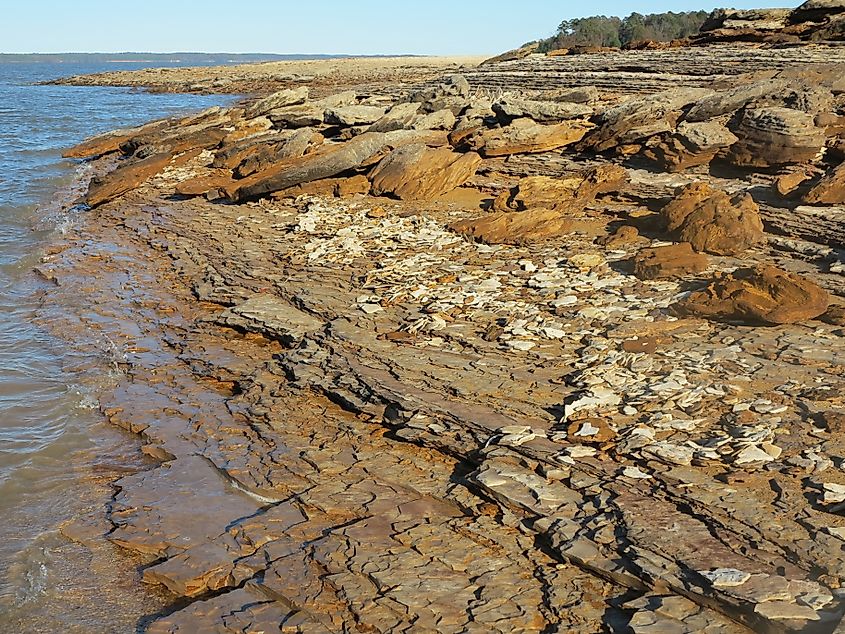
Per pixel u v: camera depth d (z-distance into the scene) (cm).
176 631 702
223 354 1328
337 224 2014
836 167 1666
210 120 3666
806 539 701
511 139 2342
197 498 916
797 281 1184
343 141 2811
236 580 768
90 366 1330
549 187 1967
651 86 2742
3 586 791
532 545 763
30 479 996
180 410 1148
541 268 1556
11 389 1252
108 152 3866
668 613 647
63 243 2161
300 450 987
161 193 2702
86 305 1633
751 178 1820
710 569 671
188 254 1919
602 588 700
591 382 1034
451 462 930
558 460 862
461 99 2792
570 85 3081
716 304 1204
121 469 1015
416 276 1559
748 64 2688
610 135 2159
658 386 1005
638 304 1309
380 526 813
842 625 584
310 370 1187
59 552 845
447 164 2238
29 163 3684
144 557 829
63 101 7831
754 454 829
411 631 671
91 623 738
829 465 805
